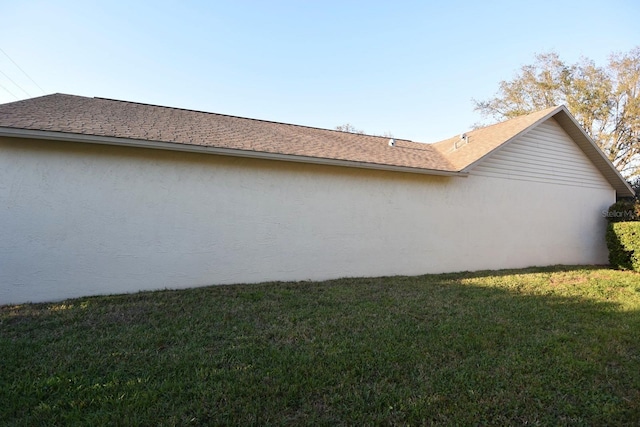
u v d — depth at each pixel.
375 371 3.06
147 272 5.94
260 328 4.11
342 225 7.47
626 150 19.77
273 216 6.83
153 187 5.98
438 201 8.57
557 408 2.58
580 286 6.98
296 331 3.99
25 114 5.72
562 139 10.50
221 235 6.42
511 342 3.82
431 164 8.59
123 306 4.94
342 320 4.41
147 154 5.95
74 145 5.54
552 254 10.34
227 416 2.35
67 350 3.39
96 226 5.66
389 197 7.99
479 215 9.12
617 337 4.05
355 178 7.62
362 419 2.35
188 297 5.45
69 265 5.51
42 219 5.38
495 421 2.39
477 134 11.06
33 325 4.13
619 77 19.48
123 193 5.80
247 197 6.62
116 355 3.28
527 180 9.89
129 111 7.66
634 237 9.28
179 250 6.13
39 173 5.37
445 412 2.46
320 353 3.40
